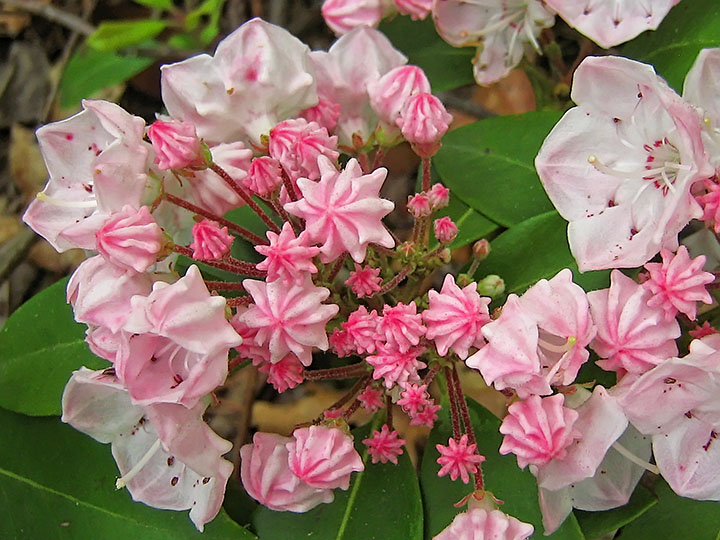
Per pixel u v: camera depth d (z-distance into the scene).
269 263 0.10
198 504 0.10
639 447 0.10
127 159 0.10
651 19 0.12
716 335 0.10
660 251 0.10
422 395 0.10
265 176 0.10
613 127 0.10
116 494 0.11
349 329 0.10
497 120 0.13
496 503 0.10
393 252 0.11
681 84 0.12
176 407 0.09
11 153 0.18
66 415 0.10
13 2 0.18
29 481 0.12
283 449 0.11
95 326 0.10
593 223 0.10
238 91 0.11
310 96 0.12
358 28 0.12
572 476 0.09
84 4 0.19
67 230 0.10
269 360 0.10
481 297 0.11
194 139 0.10
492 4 0.13
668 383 0.09
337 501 0.11
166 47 0.16
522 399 0.10
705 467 0.10
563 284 0.10
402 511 0.11
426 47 0.15
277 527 0.11
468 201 0.13
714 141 0.10
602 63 0.10
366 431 0.12
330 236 0.10
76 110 0.17
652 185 0.10
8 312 0.17
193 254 0.10
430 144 0.11
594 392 0.10
